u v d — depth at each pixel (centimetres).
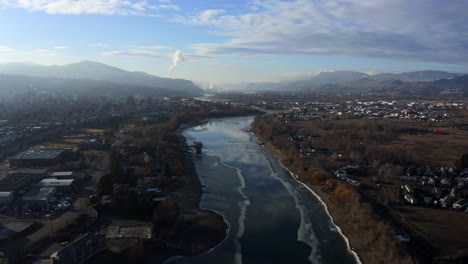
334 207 12581
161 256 9269
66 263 8062
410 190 13562
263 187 14875
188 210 12112
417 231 10375
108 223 10731
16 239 9638
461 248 9481
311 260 9306
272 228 11100
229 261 9219
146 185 13825
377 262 8931
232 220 11625
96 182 14225
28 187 13325
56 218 10962
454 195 13050
